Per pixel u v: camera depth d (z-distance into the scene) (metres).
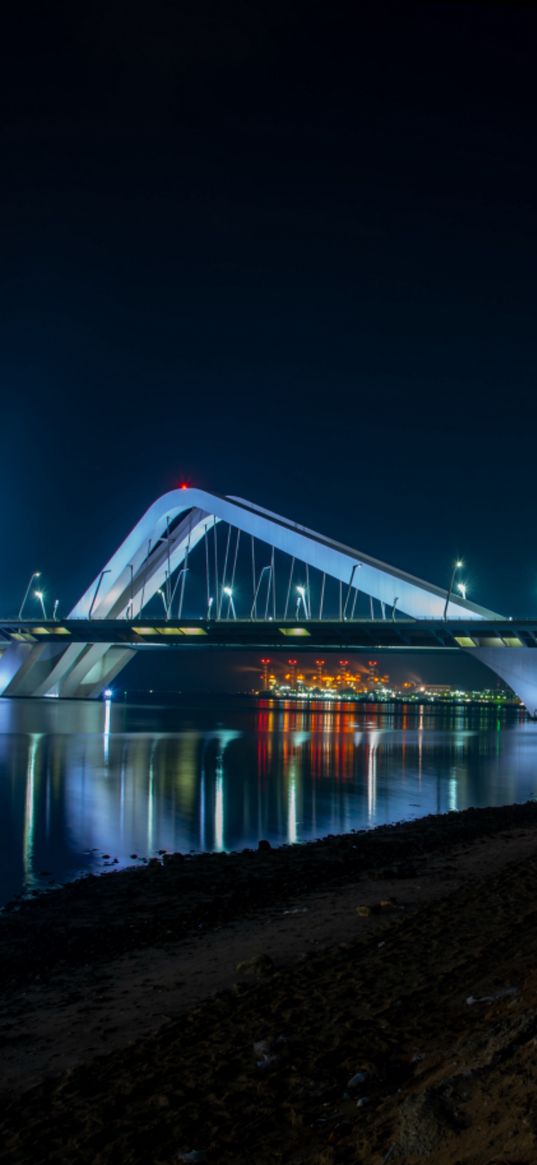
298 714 139.88
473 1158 4.16
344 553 100.56
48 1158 5.80
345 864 18.73
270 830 27.78
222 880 17.92
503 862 17.38
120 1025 8.78
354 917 13.05
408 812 32.16
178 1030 8.11
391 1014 7.83
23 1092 7.13
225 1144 5.71
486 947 9.74
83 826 28.17
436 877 16.22
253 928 13.08
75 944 13.04
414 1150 4.58
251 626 101.81
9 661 129.25
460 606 91.38
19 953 12.68
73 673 131.25
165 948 12.34
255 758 54.59
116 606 121.19
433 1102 4.86
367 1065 6.62
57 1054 8.05
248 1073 6.82
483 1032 6.38
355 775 45.47
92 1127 6.19
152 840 25.66
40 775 42.84
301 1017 8.04
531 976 8.11
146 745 63.50
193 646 123.31
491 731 90.94
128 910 15.45
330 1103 6.12
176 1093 6.59
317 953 10.80
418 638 93.56
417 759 55.62
